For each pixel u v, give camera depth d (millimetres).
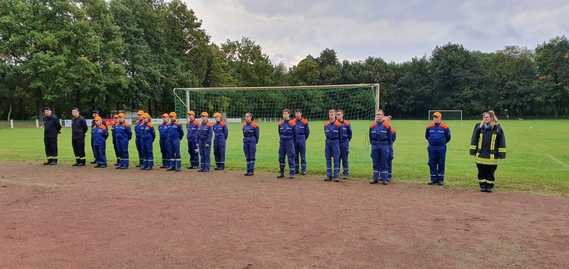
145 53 56312
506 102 79750
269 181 12102
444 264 5566
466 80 81625
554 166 14672
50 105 51500
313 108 21891
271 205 8930
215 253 5980
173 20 63031
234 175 13281
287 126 12805
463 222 7617
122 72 50875
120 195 10062
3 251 6152
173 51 62750
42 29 46469
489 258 5801
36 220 7855
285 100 22391
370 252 6016
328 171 12289
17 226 7465
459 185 11344
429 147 11484
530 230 7145
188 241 6523
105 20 50438
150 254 5957
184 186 11273
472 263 5609
